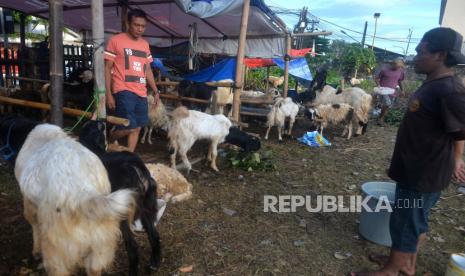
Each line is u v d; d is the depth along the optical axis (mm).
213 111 7871
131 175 2746
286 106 8258
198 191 4949
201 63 10898
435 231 4277
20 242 3377
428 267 3521
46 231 2271
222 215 4297
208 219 4172
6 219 3746
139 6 7750
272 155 7070
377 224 3791
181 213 4254
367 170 6543
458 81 2654
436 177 2773
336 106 8797
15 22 14125
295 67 12062
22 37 10219
